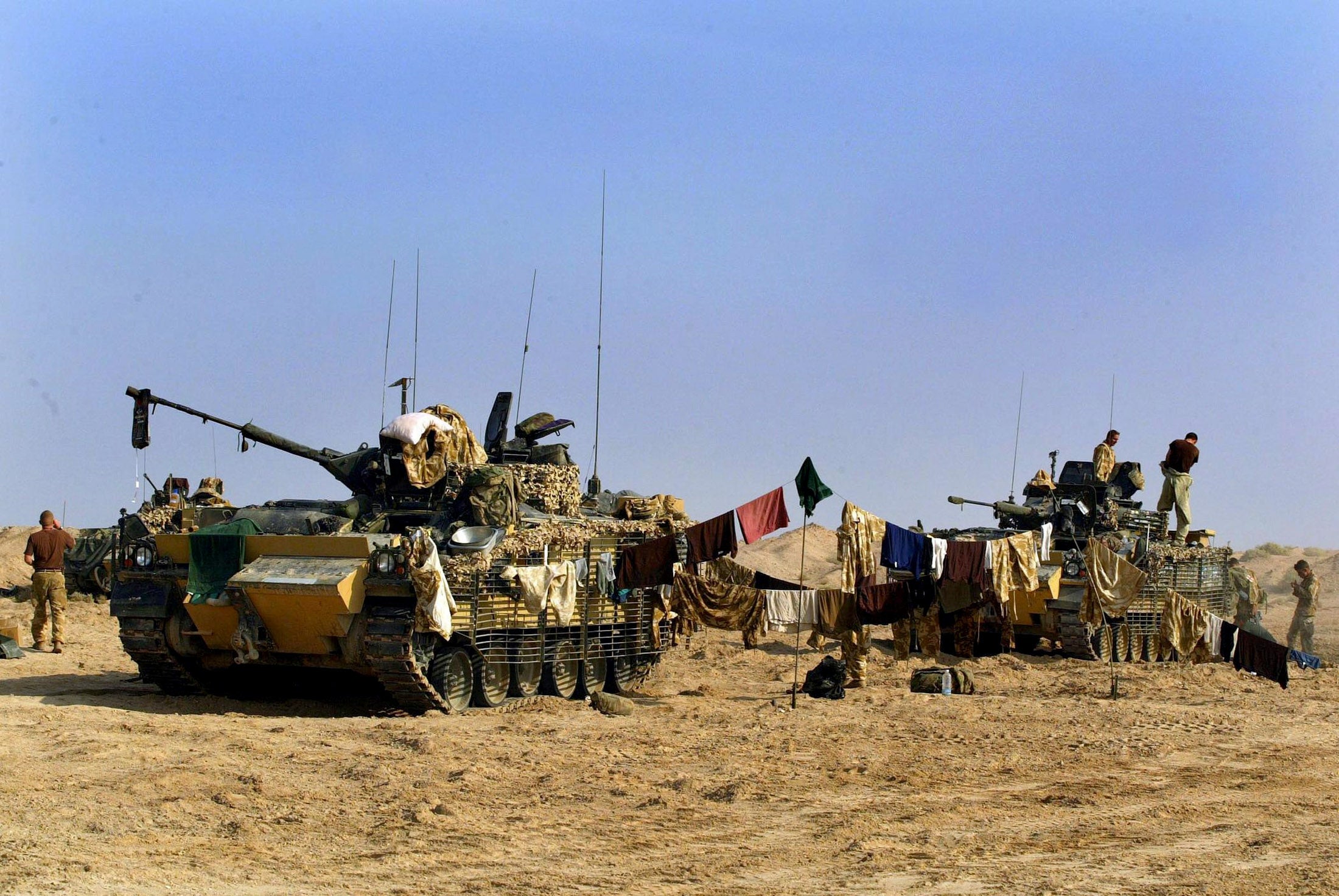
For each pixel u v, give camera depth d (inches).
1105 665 1169.4
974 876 442.9
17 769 588.1
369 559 759.7
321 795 549.6
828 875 442.9
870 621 928.9
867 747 692.1
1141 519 1334.9
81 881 420.2
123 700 823.7
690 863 455.8
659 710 835.4
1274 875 446.3
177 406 884.6
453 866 447.8
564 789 569.9
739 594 916.0
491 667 830.5
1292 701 919.0
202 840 475.2
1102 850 480.1
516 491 850.1
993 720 796.0
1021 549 906.1
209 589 783.1
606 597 906.1
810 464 807.1
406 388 922.1
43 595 1060.5
